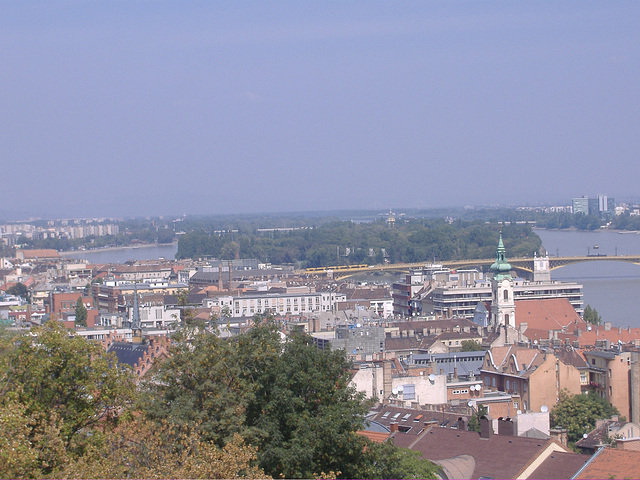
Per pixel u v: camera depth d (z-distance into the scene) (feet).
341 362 481.46
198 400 450.71
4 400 408.46
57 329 461.37
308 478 420.36
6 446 350.64
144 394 460.55
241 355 472.03
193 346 501.15
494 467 486.79
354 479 437.99
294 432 433.89
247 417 452.35
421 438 534.37
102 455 395.55
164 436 400.88
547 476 476.13
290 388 458.50
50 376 449.48
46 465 380.99
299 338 487.61
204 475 362.53
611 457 468.75
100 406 458.09
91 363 453.58
